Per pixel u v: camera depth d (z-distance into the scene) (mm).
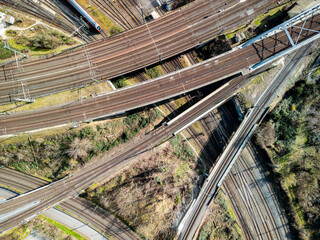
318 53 48469
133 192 47469
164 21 47031
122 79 49312
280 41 47000
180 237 47312
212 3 47188
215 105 47812
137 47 46781
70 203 47688
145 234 47969
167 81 46500
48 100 45562
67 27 47125
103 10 47844
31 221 46469
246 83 48188
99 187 46938
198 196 48469
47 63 46062
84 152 44500
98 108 45562
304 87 49750
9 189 46719
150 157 48219
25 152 44375
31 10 46438
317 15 46156
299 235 49938
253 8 47406
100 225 48156
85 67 46500
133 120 48188
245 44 46938
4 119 44531
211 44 48719
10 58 45250
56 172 46688
